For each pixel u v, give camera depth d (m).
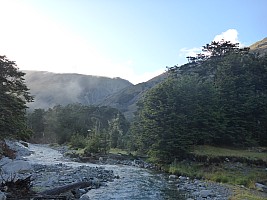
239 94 63.69
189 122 53.88
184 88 57.97
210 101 59.19
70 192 26.80
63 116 133.12
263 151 54.03
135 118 84.75
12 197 20.91
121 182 35.81
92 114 144.38
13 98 38.59
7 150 52.31
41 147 108.44
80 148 89.38
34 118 143.00
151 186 33.56
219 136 57.44
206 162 46.53
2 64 37.16
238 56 79.56
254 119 61.06
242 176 38.31
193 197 27.75
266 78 72.94
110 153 70.62
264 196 27.55
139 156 65.69
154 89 58.34
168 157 51.38
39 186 27.78
